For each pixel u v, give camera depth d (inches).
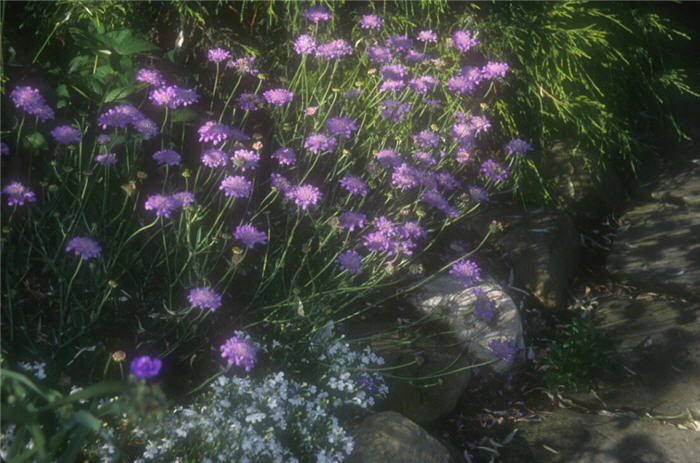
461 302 66.8
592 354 66.4
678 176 91.4
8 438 42.2
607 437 60.3
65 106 59.7
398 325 65.5
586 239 82.0
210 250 54.2
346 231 63.6
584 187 83.9
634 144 94.6
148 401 34.7
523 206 80.1
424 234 58.8
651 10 97.0
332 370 55.6
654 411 62.8
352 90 67.7
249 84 73.0
